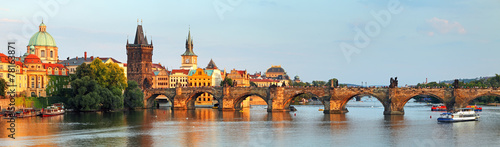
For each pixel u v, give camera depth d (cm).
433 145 16550
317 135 18625
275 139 17712
